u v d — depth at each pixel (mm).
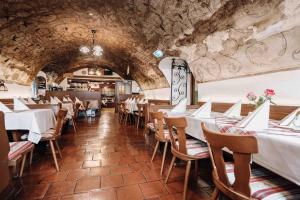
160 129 2580
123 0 3865
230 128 1612
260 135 1291
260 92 2918
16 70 6723
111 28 5676
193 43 4117
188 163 1891
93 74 16000
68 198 1880
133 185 2162
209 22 3301
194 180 2307
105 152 3430
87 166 2730
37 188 2070
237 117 2391
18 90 7379
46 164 2799
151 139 4465
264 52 2711
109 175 2426
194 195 1960
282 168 1106
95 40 7348
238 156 1053
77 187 2104
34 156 3162
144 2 3721
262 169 1475
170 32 4387
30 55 6867
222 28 3170
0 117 1355
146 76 8727
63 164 2805
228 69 3629
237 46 3125
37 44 6473
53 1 4062
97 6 4352
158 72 7105
